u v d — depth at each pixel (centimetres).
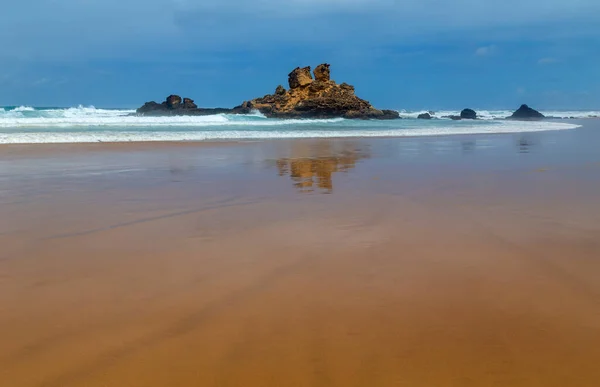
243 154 1424
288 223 571
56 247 468
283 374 246
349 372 247
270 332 291
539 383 238
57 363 256
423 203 698
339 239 500
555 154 1446
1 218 588
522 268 407
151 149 1552
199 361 259
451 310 322
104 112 5434
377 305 331
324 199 729
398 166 1149
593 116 8638
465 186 855
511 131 2891
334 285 368
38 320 306
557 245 476
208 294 350
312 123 3981
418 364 255
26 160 1205
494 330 294
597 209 652
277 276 388
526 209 653
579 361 258
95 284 370
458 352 267
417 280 379
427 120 5312
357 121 4653
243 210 646
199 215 614
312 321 306
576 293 352
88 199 717
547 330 294
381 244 481
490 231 532
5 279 379
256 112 4988
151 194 764
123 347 273
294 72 5238
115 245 476
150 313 318
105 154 1382
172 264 418
